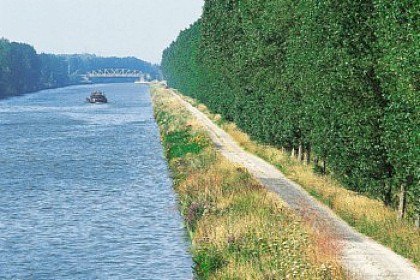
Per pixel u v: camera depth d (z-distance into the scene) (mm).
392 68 39719
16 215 66438
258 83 85688
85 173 92312
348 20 50469
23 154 112375
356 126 48781
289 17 72812
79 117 195125
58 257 51875
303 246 37688
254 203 52906
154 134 144875
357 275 35312
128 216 65250
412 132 39188
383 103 48438
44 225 62250
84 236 57938
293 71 68188
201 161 81625
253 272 35844
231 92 122750
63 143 128500
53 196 76062
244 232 43281
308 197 58750
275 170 75875
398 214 47031
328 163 55312
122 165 99250
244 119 105062
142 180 85875
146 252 52531
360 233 45375
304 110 63719
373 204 51531
